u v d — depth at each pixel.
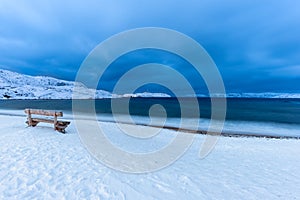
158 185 4.68
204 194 4.46
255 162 7.84
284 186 5.39
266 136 16.48
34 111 10.45
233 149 10.50
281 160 8.45
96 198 3.80
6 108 41.97
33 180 4.34
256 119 27.30
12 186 4.04
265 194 4.78
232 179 5.61
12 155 5.85
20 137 8.22
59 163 5.44
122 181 4.68
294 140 14.52
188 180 5.17
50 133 9.27
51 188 4.05
